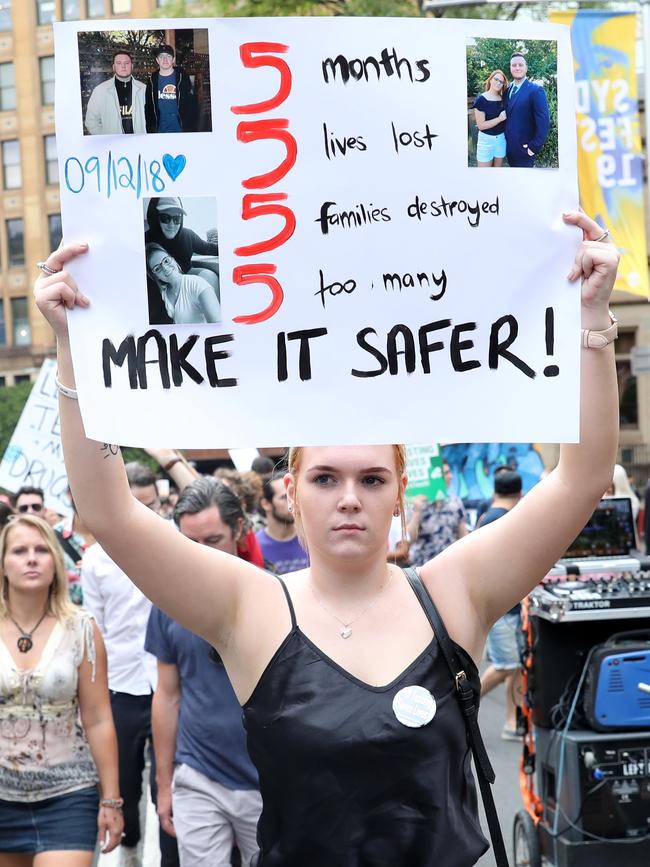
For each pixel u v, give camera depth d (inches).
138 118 88.4
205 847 153.3
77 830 159.0
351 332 90.0
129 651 218.8
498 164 90.6
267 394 89.5
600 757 185.8
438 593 91.5
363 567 89.4
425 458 353.4
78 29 87.8
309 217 89.7
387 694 85.4
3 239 1957.4
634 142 433.7
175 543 89.5
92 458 87.5
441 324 90.4
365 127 89.9
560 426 89.9
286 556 248.8
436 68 90.2
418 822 83.7
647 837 186.1
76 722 163.3
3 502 287.6
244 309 89.4
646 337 1233.4
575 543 219.6
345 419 89.4
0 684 159.3
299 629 88.4
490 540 92.6
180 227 89.0
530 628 197.2
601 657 186.4
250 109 89.1
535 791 205.8
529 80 90.7
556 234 90.7
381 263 90.1
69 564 291.0
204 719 154.7
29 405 336.8
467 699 88.2
